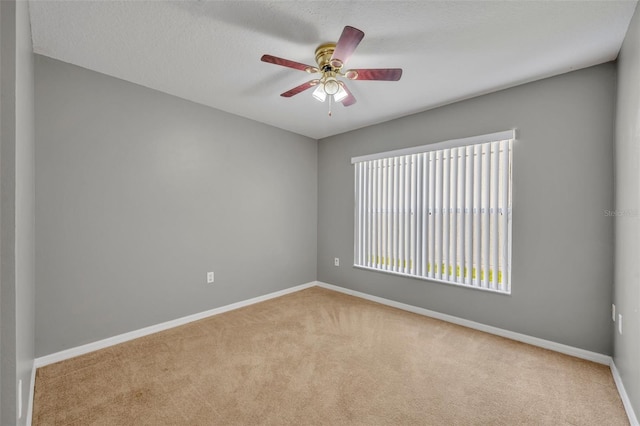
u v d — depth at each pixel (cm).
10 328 103
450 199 303
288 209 399
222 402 172
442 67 225
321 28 179
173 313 285
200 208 305
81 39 191
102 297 240
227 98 290
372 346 244
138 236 261
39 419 156
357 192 392
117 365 212
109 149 243
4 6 102
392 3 157
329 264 425
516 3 157
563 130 234
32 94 191
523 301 254
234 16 168
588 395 181
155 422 156
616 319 201
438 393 182
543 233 244
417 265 328
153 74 241
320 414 162
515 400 175
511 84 254
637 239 156
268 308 339
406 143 336
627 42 179
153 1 155
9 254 102
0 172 101
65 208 221
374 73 187
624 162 185
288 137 398
